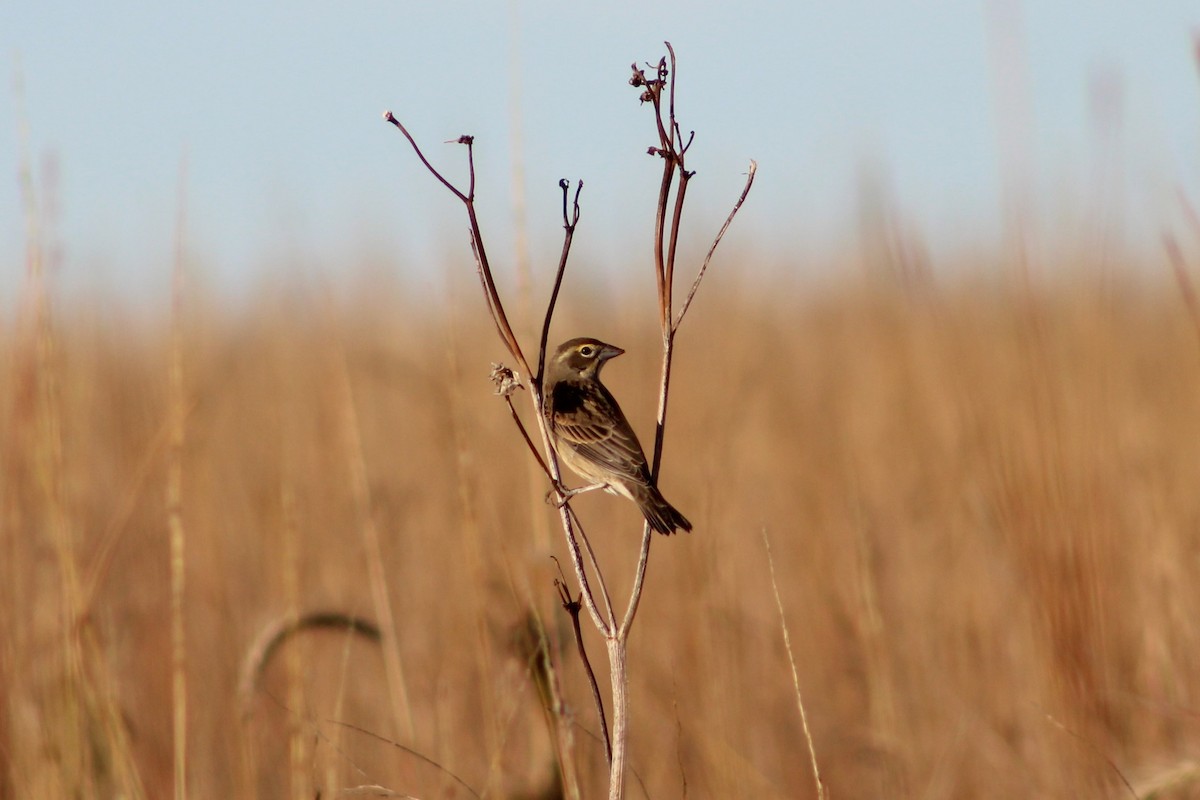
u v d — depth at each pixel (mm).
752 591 17016
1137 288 25016
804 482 18469
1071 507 13523
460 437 12711
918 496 18062
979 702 14828
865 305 24766
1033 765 13875
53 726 11617
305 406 18812
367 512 13578
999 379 16141
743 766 12945
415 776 12234
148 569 15547
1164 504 15508
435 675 14000
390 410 20109
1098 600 13242
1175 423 18812
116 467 16922
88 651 11938
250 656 12094
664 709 13641
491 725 11820
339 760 11820
